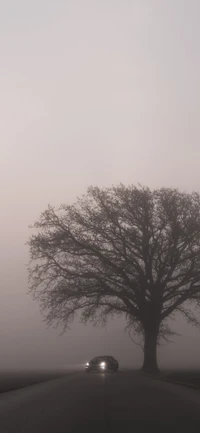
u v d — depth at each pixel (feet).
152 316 172.65
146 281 170.71
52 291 168.45
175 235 167.22
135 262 171.83
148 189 175.22
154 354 171.53
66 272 170.91
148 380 113.29
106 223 171.32
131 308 173.68
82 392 79.41
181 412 54.44
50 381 115.75
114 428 43.47
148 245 170.30
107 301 175.11
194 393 81.41
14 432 42.11
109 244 173.06
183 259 168.96
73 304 170.30
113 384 97.91
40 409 58.23
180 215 170.91
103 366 169.68
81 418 49.83
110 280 172.65
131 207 170.60
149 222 170.71
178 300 173.47
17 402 68.03
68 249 170.71
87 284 168.86
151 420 48.34
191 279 170.81
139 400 66.80
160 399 68.54
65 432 41.73
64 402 65.05
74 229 173.78
